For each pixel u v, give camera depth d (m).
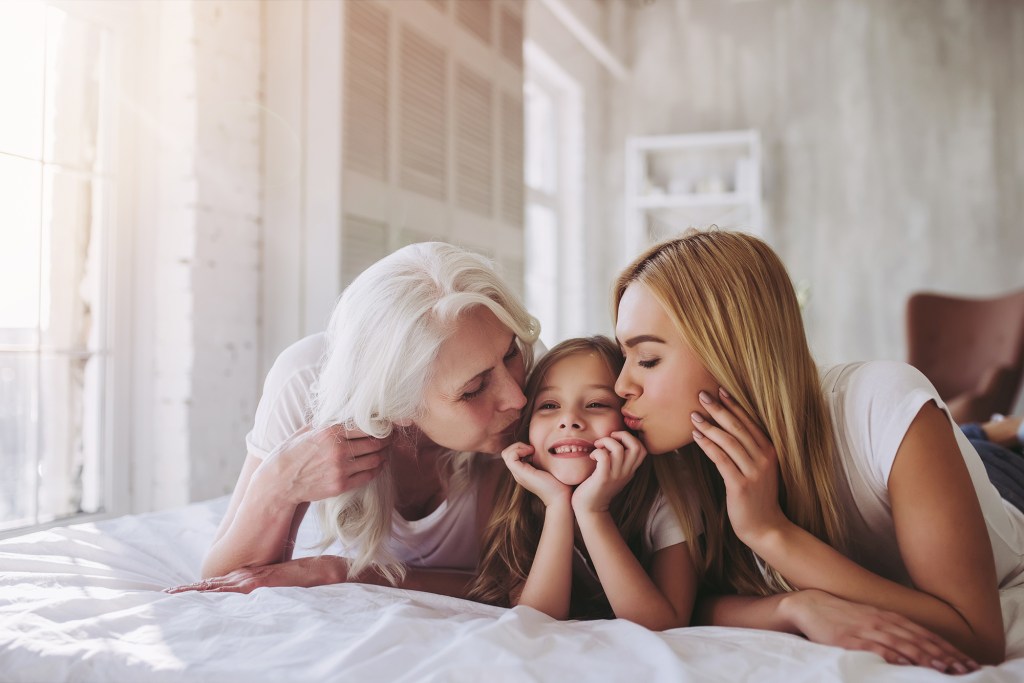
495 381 0.95
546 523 0.92
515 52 3.75
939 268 4.71
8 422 2.01
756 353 0.86
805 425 0.89
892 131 4.79
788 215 4.93
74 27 2.16
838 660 0.66
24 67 2.04
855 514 0.94
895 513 0.82
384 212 2.74
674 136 5.12
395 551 1.17
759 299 0.88
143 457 2.32
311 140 2.54
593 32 5.04
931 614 0.77
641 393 0.88
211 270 2.39
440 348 0.91
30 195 2.06
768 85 4.99
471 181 3.34
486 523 1.11
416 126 2.94
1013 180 4.62
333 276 2.50
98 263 2.24
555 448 0.92
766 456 0.85
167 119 2.36
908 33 4.78
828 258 4.87
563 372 0.95
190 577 1.17
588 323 5.15
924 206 4.74
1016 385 3.40
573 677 0.67
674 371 0.87
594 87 5.23
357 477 1.03
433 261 0.96
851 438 0.88
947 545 0.78
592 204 5.25
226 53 2.45
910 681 0.65
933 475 0.80
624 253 5.20
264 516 1.03
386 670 0.69
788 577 0.84
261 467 1.03
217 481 2.42
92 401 2.21
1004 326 3.60
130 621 0.84
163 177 2.37
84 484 2.19
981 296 4.65
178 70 2.35
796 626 0.80
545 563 0.91
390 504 1.08
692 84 5.12
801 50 4.94
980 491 0.96
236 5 2.48
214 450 2.41
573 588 1.08
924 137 4.75
